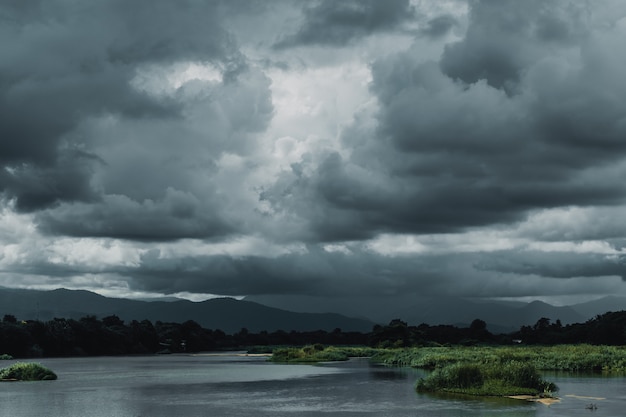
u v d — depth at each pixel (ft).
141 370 278.87
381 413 109.40
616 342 511.81
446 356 268.00
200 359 467.11
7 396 148.46
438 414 105.91
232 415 110.01
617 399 126.72
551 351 293.02
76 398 142.72
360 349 460.14
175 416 109.19
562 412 106.93
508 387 139.33
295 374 232.73
